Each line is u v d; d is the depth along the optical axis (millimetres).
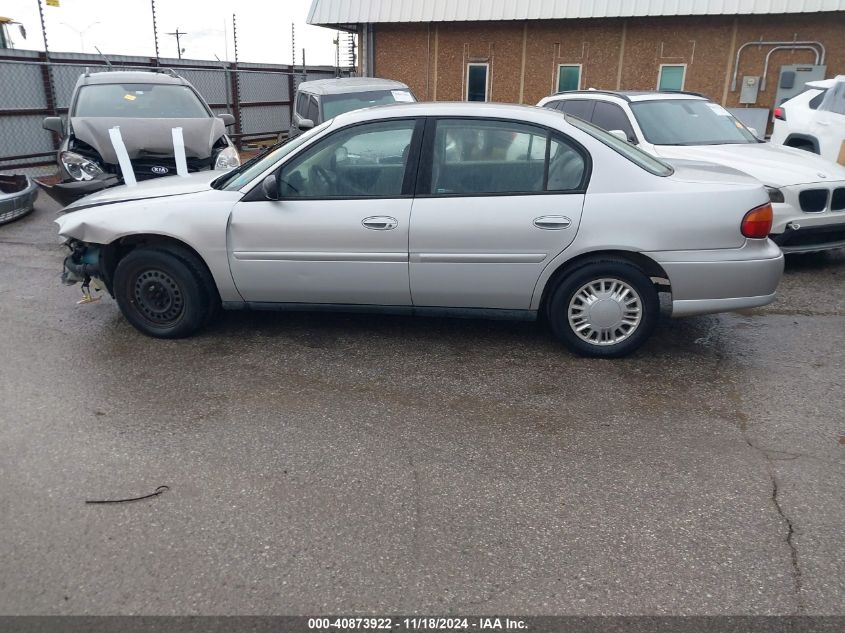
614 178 4473
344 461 3549
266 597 2637
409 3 15539
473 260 4582
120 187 5621
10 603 2607
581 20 14969
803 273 7070
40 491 3283
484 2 14992
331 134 4703
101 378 4492
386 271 4695
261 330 5344
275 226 4730
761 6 13312
